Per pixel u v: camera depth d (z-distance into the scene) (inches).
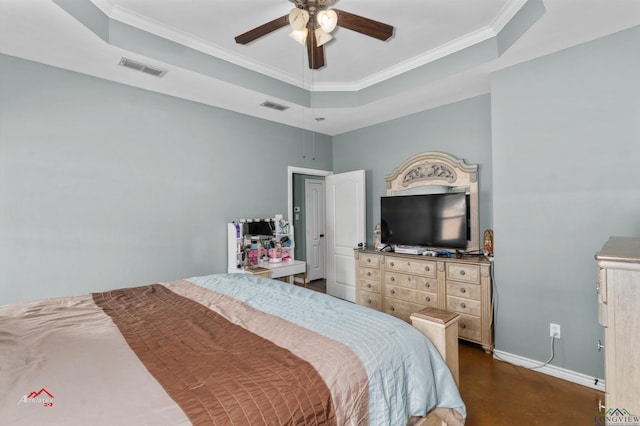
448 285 117.0
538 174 95.3
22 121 91.4
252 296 75.4
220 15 88.6
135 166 113.3
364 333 53.4
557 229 92.2
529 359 98.2
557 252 92.4
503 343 104.0
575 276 89.4
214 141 135.5
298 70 124.3
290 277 149.6
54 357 42.9
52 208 96.3
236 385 37.7
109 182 107.4
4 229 88.7
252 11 86.8
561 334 92.0
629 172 80.7
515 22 85.7
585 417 74.9
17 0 66.1
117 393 35.1
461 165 129.1
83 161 102.1
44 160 95.0
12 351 43.9
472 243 127.0
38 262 93.8
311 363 43.4
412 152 148.1
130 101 112.4
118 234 109.3
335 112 144.4
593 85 85.5
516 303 100.7
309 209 217.8
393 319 61.3
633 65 79.7
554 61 91.7
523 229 98.6
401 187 150.3
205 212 132.6
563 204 91.0
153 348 47.4
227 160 140.0
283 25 77.1
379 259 140.8
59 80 97.7
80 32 79.0
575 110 88.4
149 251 116.7
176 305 69.4
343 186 171.8
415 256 128.4
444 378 56.6
